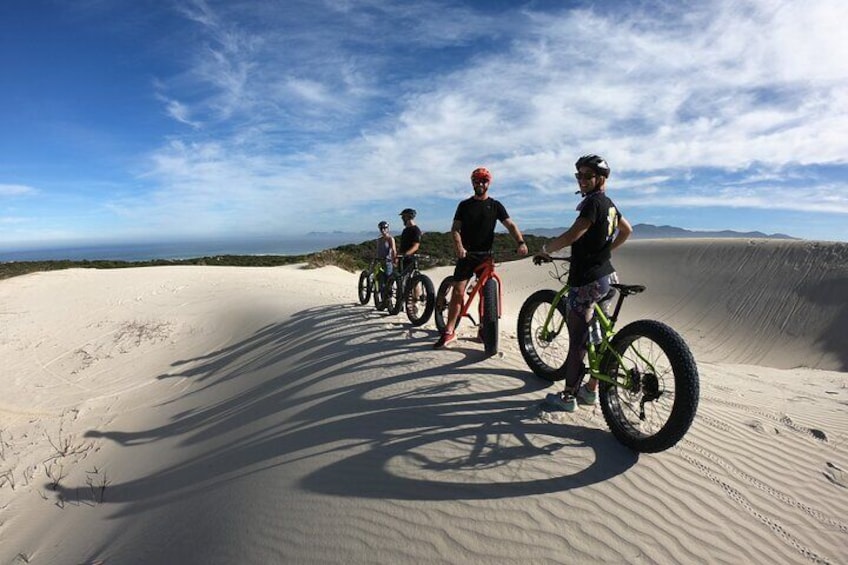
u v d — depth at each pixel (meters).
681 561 2.43
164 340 11.09
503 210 5.34
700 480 3.11
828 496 3.10
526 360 4.79
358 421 4.05
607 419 3.46
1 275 20.95
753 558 2.49
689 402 2.87
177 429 6.07
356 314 8.83
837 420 4.73
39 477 5.54
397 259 8.09
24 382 9.38
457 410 4.04
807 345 17.83
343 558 2.56
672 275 26.42
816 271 21.88
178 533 3.31
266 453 3.99
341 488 3.14
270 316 10.68
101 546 3.66
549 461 3.21
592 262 3.65
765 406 5.11
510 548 2.51
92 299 14.55
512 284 29.75
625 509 2.78
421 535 2.64
